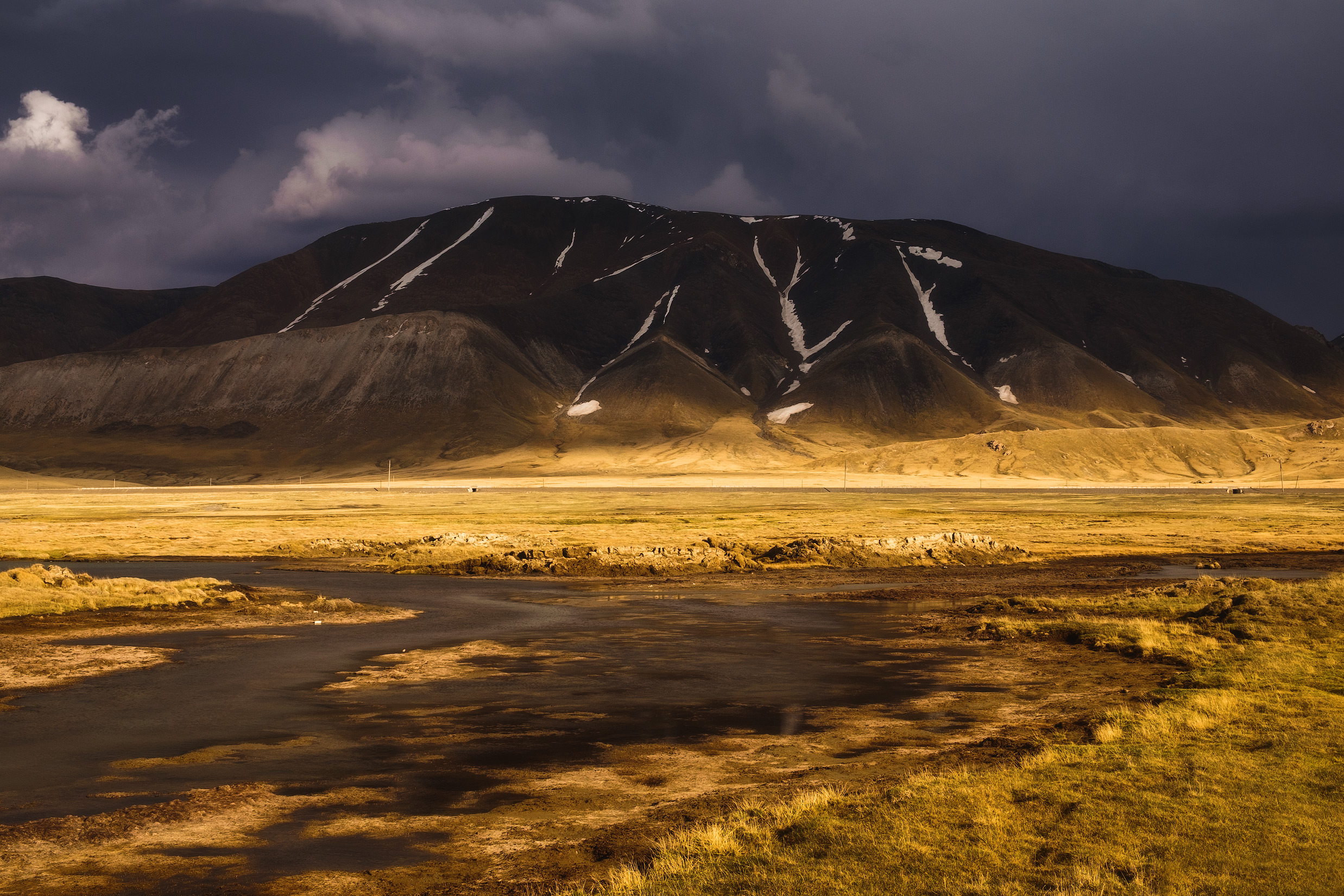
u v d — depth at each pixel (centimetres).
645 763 1838
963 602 4825
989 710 2320
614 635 3703
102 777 1734
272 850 1341
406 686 2664
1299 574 6109
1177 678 2577
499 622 4125
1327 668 2586
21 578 4659
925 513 13138
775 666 3008
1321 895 1094
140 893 1179
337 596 5162
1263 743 1803
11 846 1360
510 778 1733
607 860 1289
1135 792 1487
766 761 1845
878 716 2266
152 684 2680
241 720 2225
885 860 1223
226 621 4091
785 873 1184
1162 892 1109
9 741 2016
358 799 1593
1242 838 1280
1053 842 1281
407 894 1173
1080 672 2827
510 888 1184
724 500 16800
